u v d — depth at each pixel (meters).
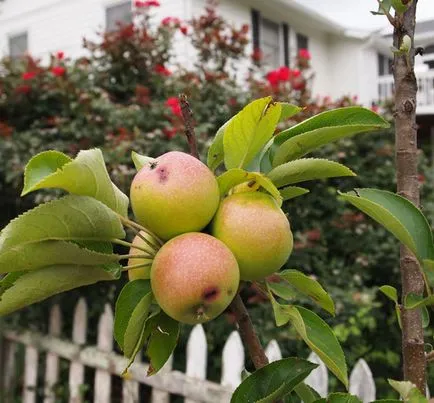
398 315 1.11
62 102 4.52
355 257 4.55
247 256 0.95
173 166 0.94
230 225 0.95
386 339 4.50
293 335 3.59
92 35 12.02
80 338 3.86
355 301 3.88
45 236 0.89
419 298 1.03
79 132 4.25
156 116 4.41
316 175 1.07
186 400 3.12
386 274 4.69
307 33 15.11
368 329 4.50
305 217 4.48
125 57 5.02
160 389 3.26
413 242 1.03
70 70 4.84
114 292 4.31
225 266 0.90
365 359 4.39
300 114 4.60
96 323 4.27
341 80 16.12
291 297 1.10
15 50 13.56
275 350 2.86
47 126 4.55
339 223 4.43
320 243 4.40
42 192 3.83
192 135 1.03
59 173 0.88
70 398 3.83
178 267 0.89
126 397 3.46
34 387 4.15
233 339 2.96
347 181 4.70
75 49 12.32
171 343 1.10
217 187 0.97
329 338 1.04
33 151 4.09
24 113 4.64
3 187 4.39
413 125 1.08
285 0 12.73
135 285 1.01
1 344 4.36
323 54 15.93
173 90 4.86
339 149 4.67
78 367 3.81
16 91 4.45
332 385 3.72
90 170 0.91
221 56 5.77
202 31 5.82
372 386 2.60
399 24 1.06
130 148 3.87
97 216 0.91
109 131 4.23
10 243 0.88
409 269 1.08
